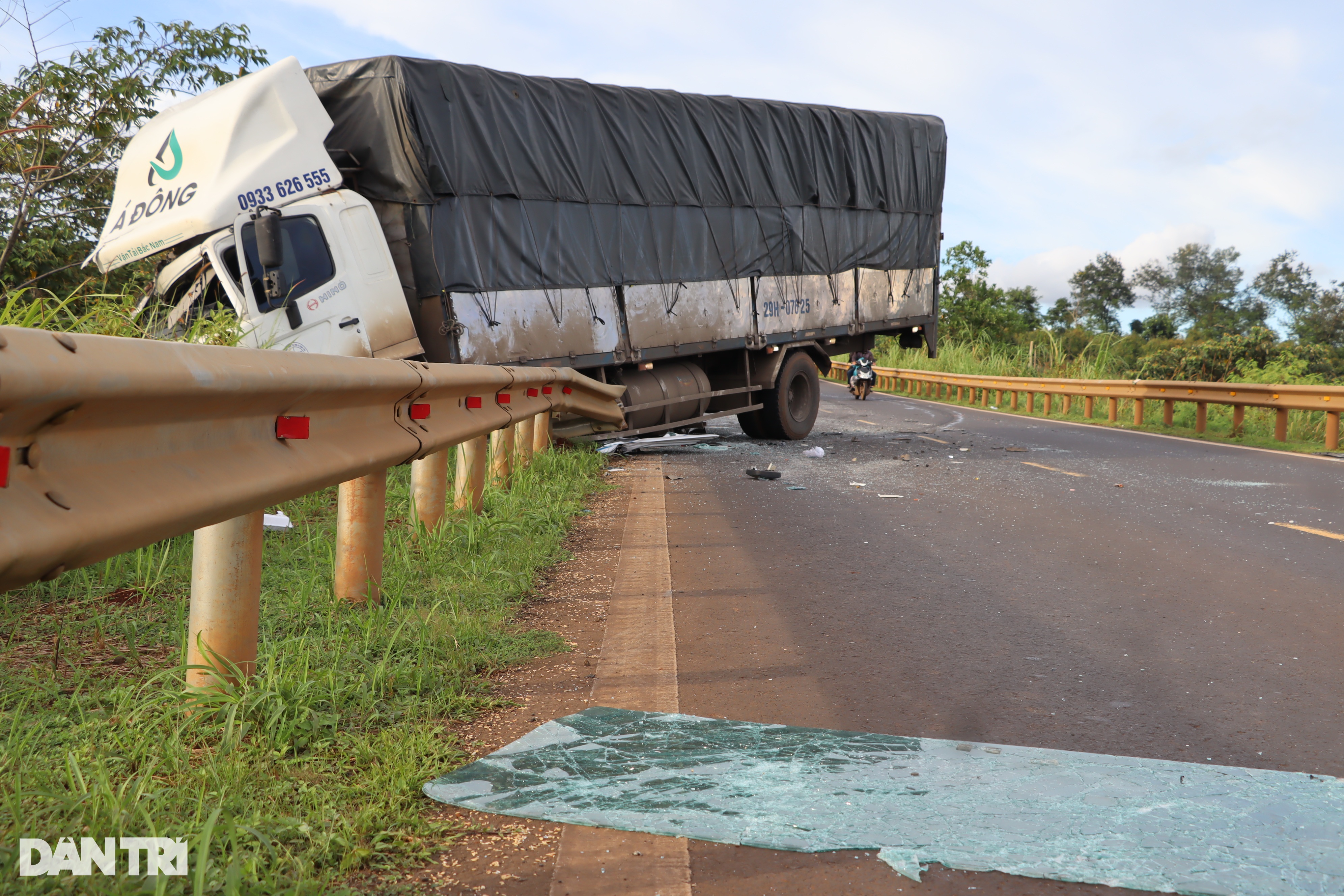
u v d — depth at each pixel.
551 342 10.20
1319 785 2.62
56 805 2.10
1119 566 5.71
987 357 36.19
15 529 1.66
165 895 1.74
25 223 10.24
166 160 8.50
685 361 12.96
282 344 8.27
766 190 13.12
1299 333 66.75
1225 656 3.92
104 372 1.81
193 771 2.40
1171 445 13.88
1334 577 5.42
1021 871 2.14
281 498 2.80
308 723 2.72
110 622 3.71
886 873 2.13
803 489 9.09
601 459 10.55
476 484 6.38
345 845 2.11
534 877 2.08
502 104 9.80
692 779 2.61
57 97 10.13
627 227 11.22
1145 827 2.36
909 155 15.65
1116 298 94.38
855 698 3.35
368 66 9.06
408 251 9.17
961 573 5.49
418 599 4.32
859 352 15.76
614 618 4.34
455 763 2.69
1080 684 3.54
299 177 8.43
